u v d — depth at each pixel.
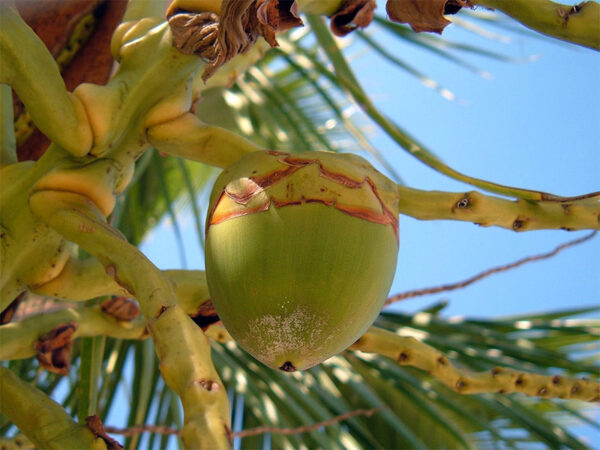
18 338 0.60
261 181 0.52
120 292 0.58
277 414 1.01
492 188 0.56
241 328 0.51
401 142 0.59
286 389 1.06
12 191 0.55
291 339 0.50
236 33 0.52
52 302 1.01
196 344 0.43
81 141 0.54
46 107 0.53
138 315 0.64
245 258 0.51
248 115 1.23
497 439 1.08
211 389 0.41
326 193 0.51
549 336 1.24
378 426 1.19
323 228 0.51
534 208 0.56
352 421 1.08
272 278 0.50
